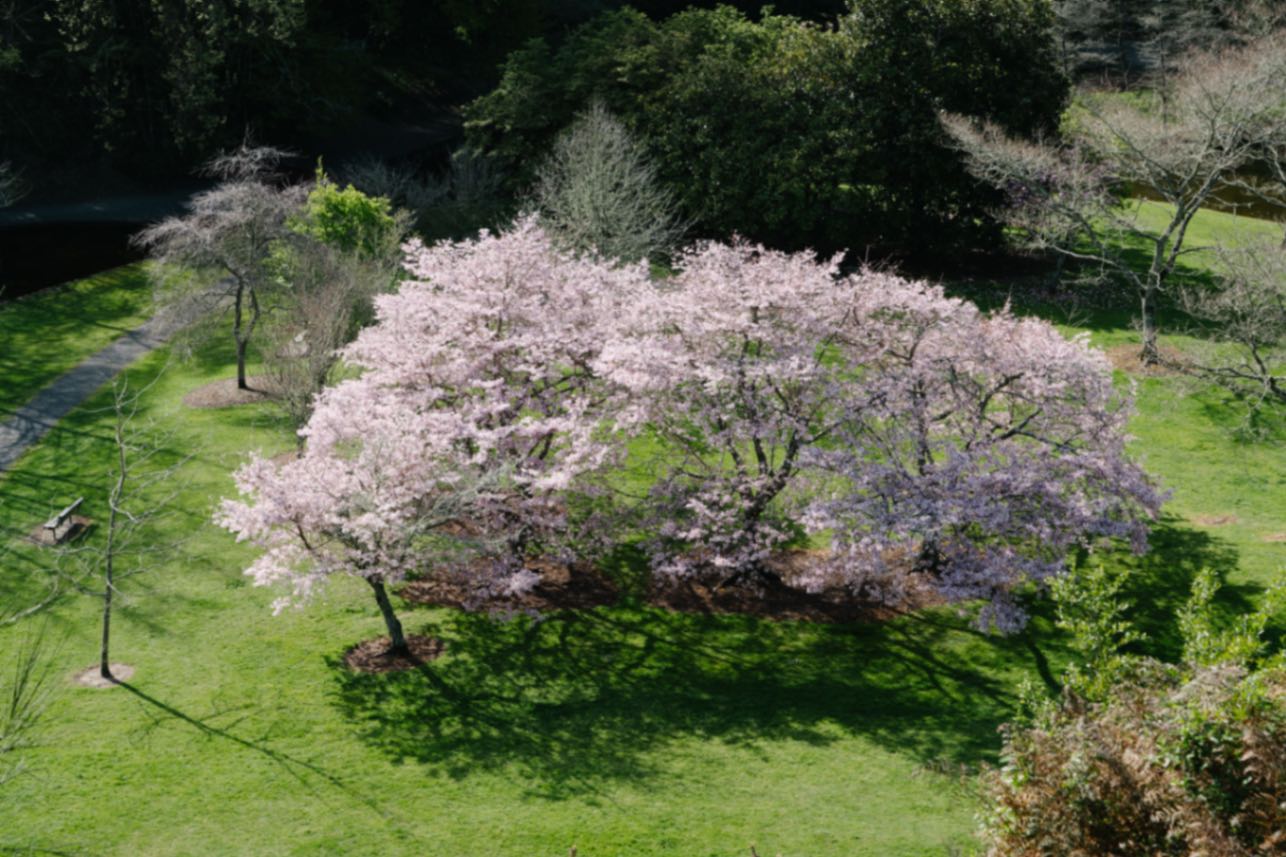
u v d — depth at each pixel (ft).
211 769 56.85
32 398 103.71
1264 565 77.00
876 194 141.18
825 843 50.52
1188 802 30.01
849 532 68.13
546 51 155.02
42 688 63.82
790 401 74.74
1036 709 39.52
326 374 90.38
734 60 146.61
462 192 145.38
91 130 172.35
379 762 57.88
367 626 71.87
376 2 200.34
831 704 63.98
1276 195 178.50
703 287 77.66
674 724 61.87
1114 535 70.49
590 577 78.89
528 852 50.34
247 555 79.77
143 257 147.02
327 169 180.65
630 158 124.47
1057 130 144.36
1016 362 73.92
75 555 77.77
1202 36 198.18
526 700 64.23
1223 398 105.50
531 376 75.66
